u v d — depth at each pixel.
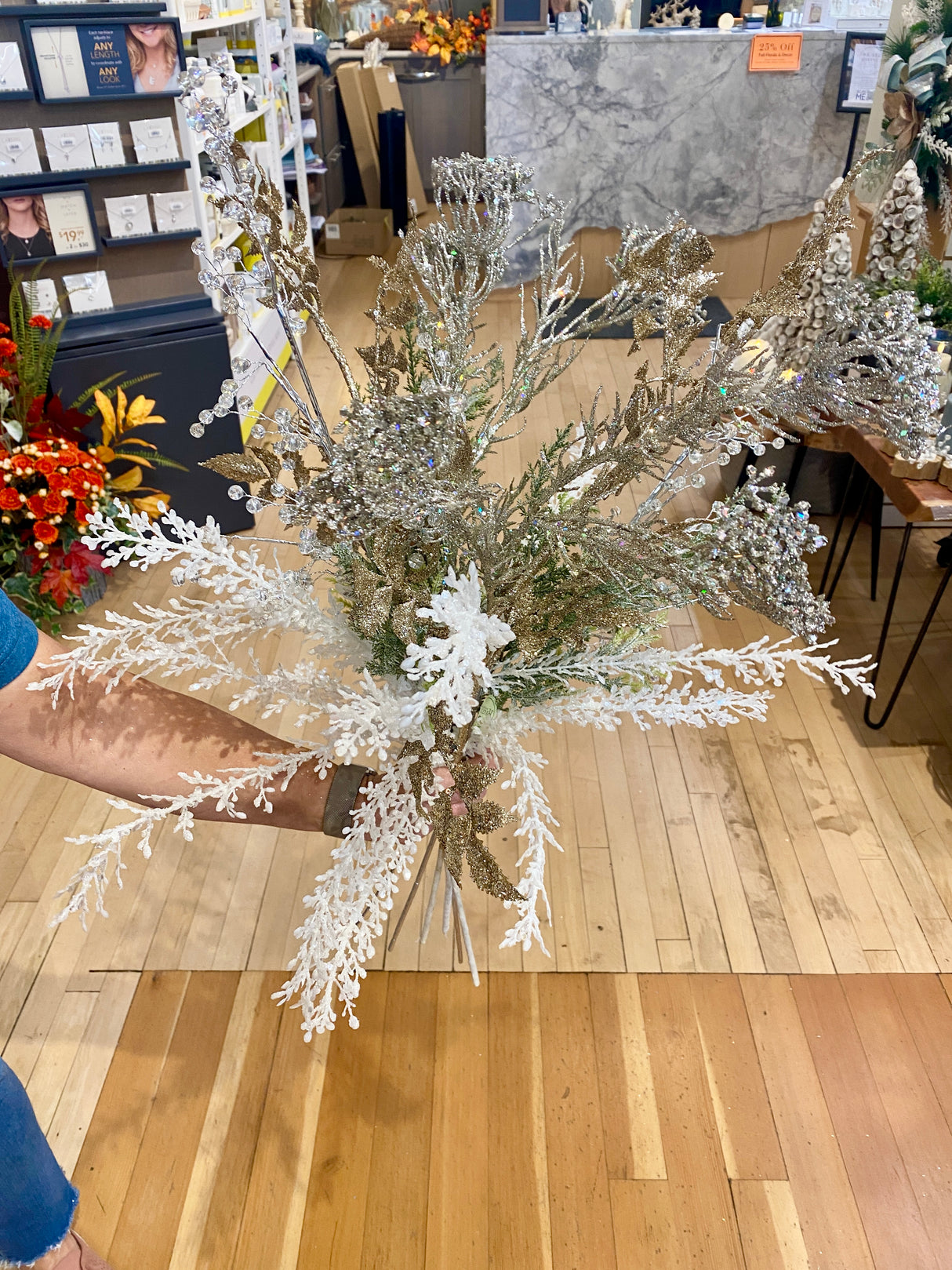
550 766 2.46
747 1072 1.79
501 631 0.83
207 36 3.86
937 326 2.49
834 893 2.14
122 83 2.65
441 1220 1.58
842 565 2.96
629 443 0.85
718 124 5.16
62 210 2.76
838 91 5.09
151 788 0.99
